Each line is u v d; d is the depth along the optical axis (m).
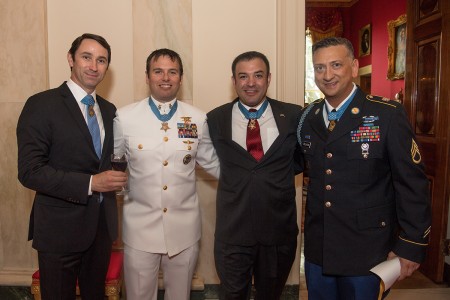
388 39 5.96
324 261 1.57
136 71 2.48
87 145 1.69
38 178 1.58
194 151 1.95
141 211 1.89
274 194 1.83
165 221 1.87
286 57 2.48
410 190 1.43
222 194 1.92
